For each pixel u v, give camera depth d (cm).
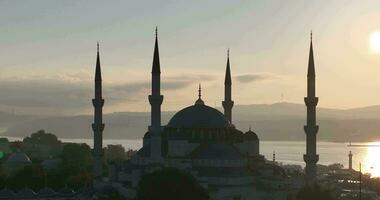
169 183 17588
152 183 17725
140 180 18950
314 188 19550
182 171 18650
